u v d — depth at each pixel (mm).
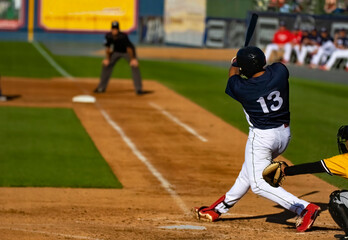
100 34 168500
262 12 134750
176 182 39562
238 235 25594
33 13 166750
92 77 96875
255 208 32969
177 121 60969
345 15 123875
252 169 26484
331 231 26500
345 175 23312
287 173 24141
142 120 61125
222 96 79188
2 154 46656
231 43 154125
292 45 120625
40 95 75875
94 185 38688
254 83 25219
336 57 115375
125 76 99125
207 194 36656
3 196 35781
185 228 27438
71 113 64125
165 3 167250
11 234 25656
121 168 43156
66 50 140625
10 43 151375
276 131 25828
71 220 29516
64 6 167125
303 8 130500
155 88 84688
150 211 32219
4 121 59188
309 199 35188
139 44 166000
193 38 159125
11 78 91688
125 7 167500
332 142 53062
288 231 26625
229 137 54062
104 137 53156
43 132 54750
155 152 47969
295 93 84562
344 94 84875
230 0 156750
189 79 97188
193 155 47125
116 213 31594
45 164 44062
